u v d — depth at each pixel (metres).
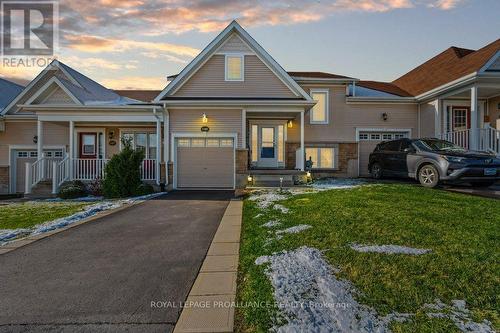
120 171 12.16
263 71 14.70
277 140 16.06
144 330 2.77
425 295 3.10
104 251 5.04
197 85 14.63
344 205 7.00
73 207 9.61
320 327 2.68
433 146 10.76
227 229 6.30
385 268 3.66
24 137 16.59
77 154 16.62
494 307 2.89
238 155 13.62
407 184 10.98
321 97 16.44
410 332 2.56
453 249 4.16
